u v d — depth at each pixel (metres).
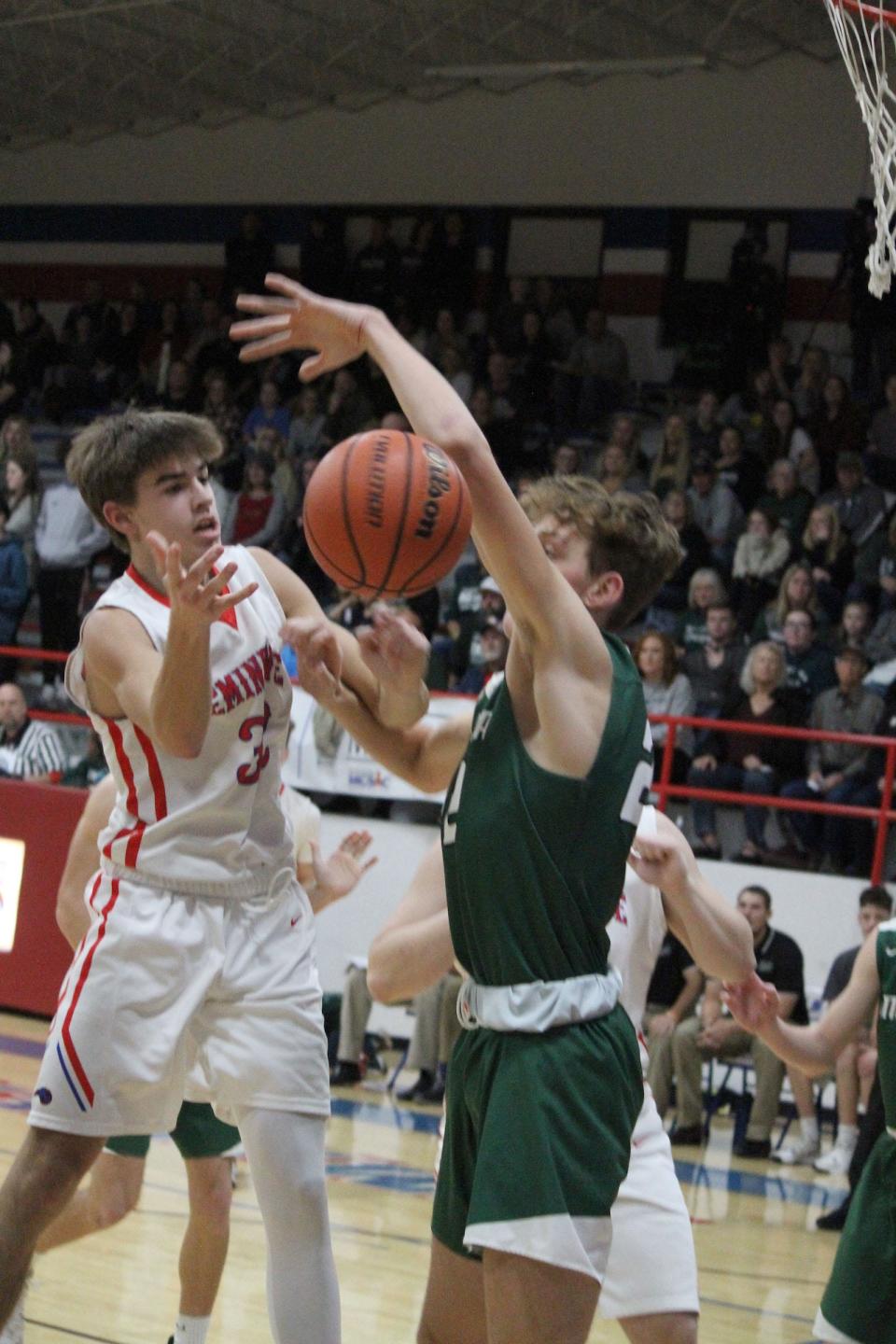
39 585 15.99
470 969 2.79
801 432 15.13
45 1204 3.28
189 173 21.23
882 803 10.48
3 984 10.88
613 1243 3.40
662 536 3.35
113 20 17.72
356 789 11.74
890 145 4.67
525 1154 2.59
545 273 19.09
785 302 17.62
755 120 17.84
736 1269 6.91
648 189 18.45
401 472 2.83
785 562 13.71
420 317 19.11
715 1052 9.76
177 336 19.94
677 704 12.12
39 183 22.16
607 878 2.75
